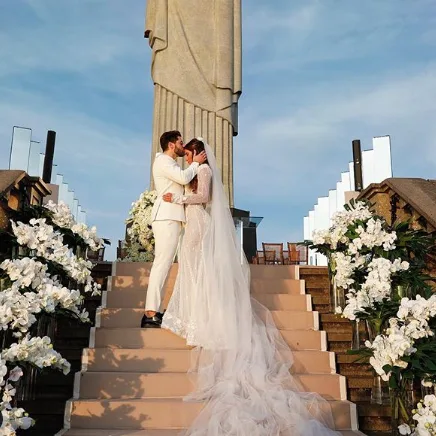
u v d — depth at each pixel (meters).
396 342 3.13
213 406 3.38
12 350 2.85
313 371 4.21
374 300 3.94
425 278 4.26
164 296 5.09
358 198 6.23
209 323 4.05
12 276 3.37
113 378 3.81
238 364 3.77
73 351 4.34
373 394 3.93
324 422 3.49
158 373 3.90
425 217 4.57
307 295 5.12
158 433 3.35
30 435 3.45
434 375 3.16
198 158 4.86
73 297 3.59
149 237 6.40
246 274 4.56
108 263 5.68
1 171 5.05
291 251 12.45
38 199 5.59
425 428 2.85
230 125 7.92
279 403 3.41
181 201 4.57
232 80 8.07
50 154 6.96
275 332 4.28
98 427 3.47
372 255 4.70
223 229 4.50
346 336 4.65
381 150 12.28
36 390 4.04
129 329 4.35
